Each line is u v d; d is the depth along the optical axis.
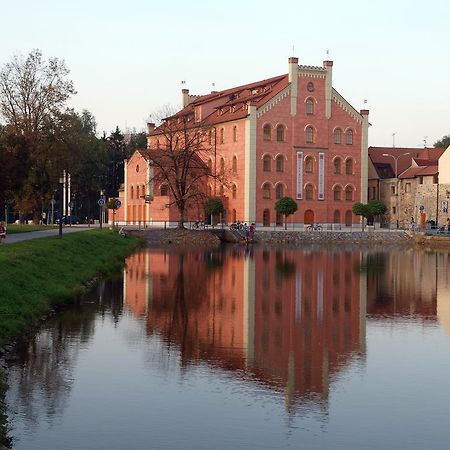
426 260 72.25
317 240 106.50
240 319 33.09
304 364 24.34
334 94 123.19
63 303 35.47
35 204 93.06
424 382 22.22
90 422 18.08
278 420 18.38
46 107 90.69
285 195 119.94
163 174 103.50
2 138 77.06
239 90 132.75
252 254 76.75
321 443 16.84
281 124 119.50
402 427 18.03
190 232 98.69
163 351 25.89
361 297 41.62
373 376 22.88
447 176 117.75
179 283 46.25
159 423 18.05
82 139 117.44
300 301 39.31
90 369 23.02
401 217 130.00
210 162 127.44
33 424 17.89
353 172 125.06
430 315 35.25
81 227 99.44
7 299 28.81
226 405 19.55
